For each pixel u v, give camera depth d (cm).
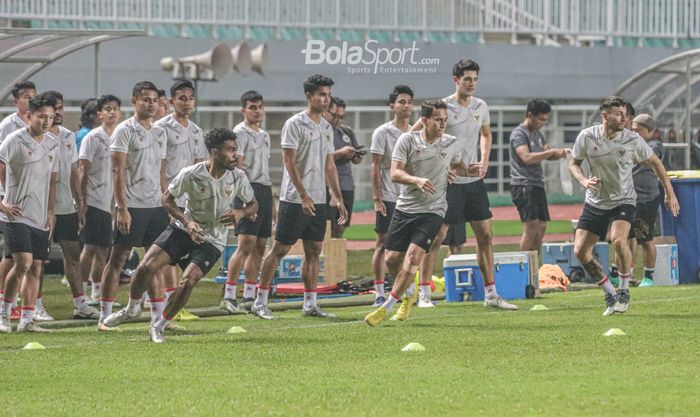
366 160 9306
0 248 4409
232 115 8962
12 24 8831
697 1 10450
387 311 3259
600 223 3378
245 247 3725
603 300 3878
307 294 3594
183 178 2962
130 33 4809
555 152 4306
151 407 2095
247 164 3703
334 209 4525
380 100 9500
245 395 2183
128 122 3366
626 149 3328
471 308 3716
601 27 10231
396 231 3300
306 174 3559
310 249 3591
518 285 4031
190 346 2884
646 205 4391
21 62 4866
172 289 3488
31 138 3266
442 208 3284
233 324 3422
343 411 2025
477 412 1995
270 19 9438
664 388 2183
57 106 3616
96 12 9006
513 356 2620
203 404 2108
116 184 3322
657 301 3741
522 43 10062
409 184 3194
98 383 2359
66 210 3666
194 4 9281
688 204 4547
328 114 4438
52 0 8900
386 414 1995
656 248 4478
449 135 3378
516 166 4388
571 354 2634
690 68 5672
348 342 2911
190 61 6100
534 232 4397
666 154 5791
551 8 10100
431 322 3309
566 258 4600
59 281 4753
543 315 3438
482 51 9769
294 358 2656
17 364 2620
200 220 3000
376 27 9575
